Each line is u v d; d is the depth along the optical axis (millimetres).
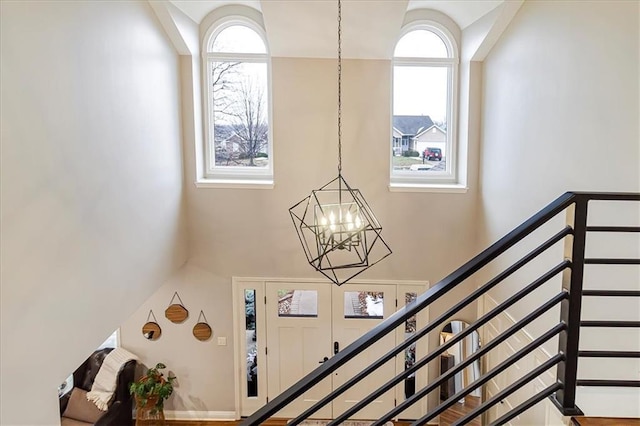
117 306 3289
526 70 3738
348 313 5254
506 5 3887
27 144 2264
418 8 5031
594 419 1413
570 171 3023
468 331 1391
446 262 5129
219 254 5168
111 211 3193
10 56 2143
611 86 2576
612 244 2568
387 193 5066
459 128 5203
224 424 5289
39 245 2357
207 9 4875
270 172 5281
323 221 3074
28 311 2268
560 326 1393
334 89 4922
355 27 4402
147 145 3893
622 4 2471
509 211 4117
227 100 5238
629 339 2422
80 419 4789
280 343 5332
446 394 5105
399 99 5250
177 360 5352
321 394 5332
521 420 3898
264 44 5137
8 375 2119
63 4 2596
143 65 3814
